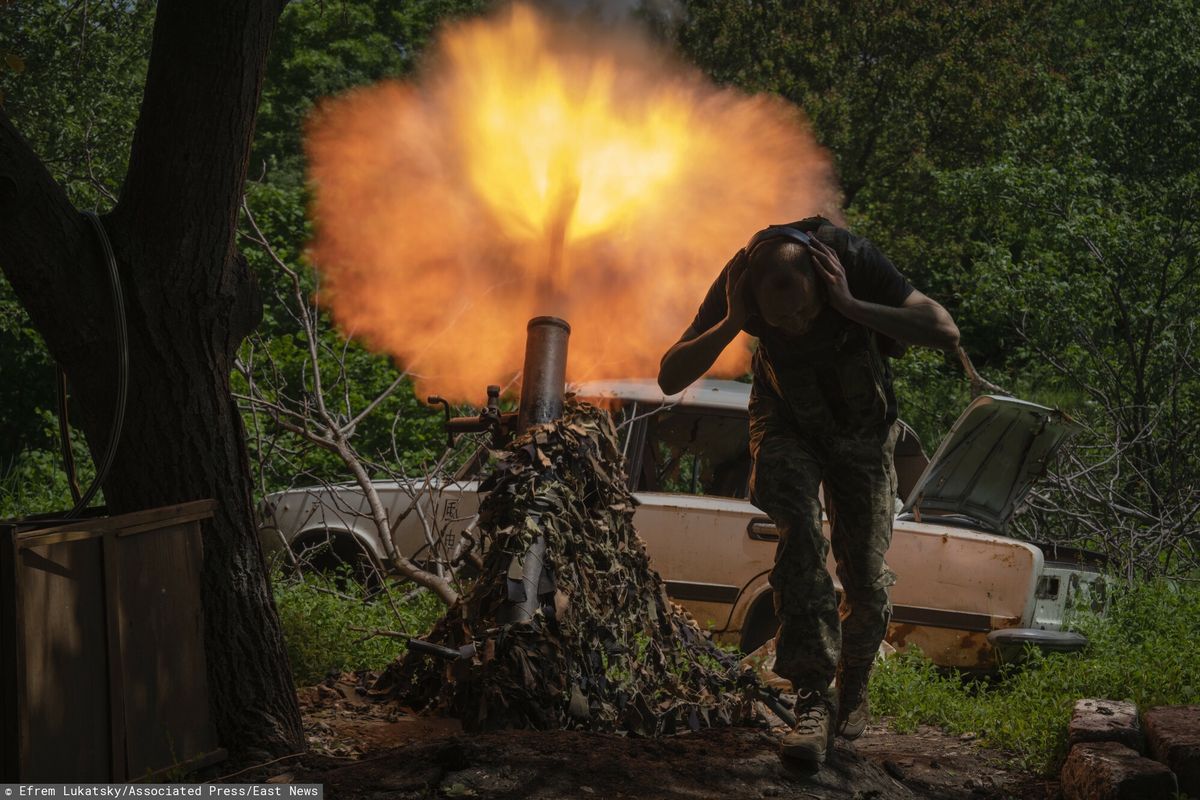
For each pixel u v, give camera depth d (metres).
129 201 3.90
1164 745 4.23
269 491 8.71
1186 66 15.41
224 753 3.93
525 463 4.71
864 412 4.07
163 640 3.72
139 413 3.88
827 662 3.99
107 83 12.20
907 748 5.04
